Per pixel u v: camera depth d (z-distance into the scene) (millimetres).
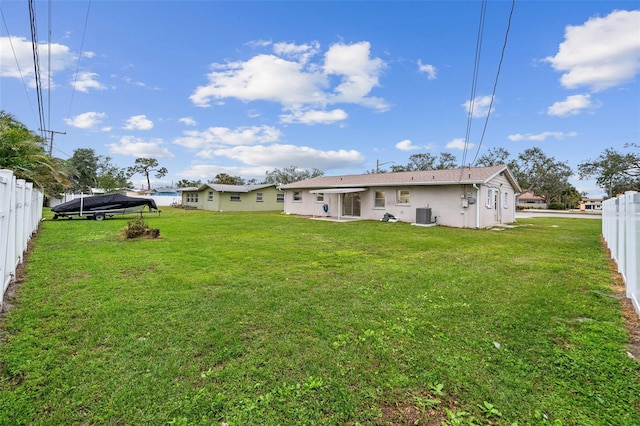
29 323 3562
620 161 38688
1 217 4070
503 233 13242
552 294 4852
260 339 3289
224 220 18344
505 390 2477
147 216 21391
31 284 5055
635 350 3129
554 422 2141
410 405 2324
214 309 4086
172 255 7645
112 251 8078
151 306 4156
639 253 4090
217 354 2967
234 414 2195
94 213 17578
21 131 13352
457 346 3178
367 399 2381
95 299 4395
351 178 22594
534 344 3225
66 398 2311
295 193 24359
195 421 2123
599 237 12133
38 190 13078
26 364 2717
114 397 2330
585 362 2879
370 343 3223
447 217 16188
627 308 4316
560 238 11711
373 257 7773
